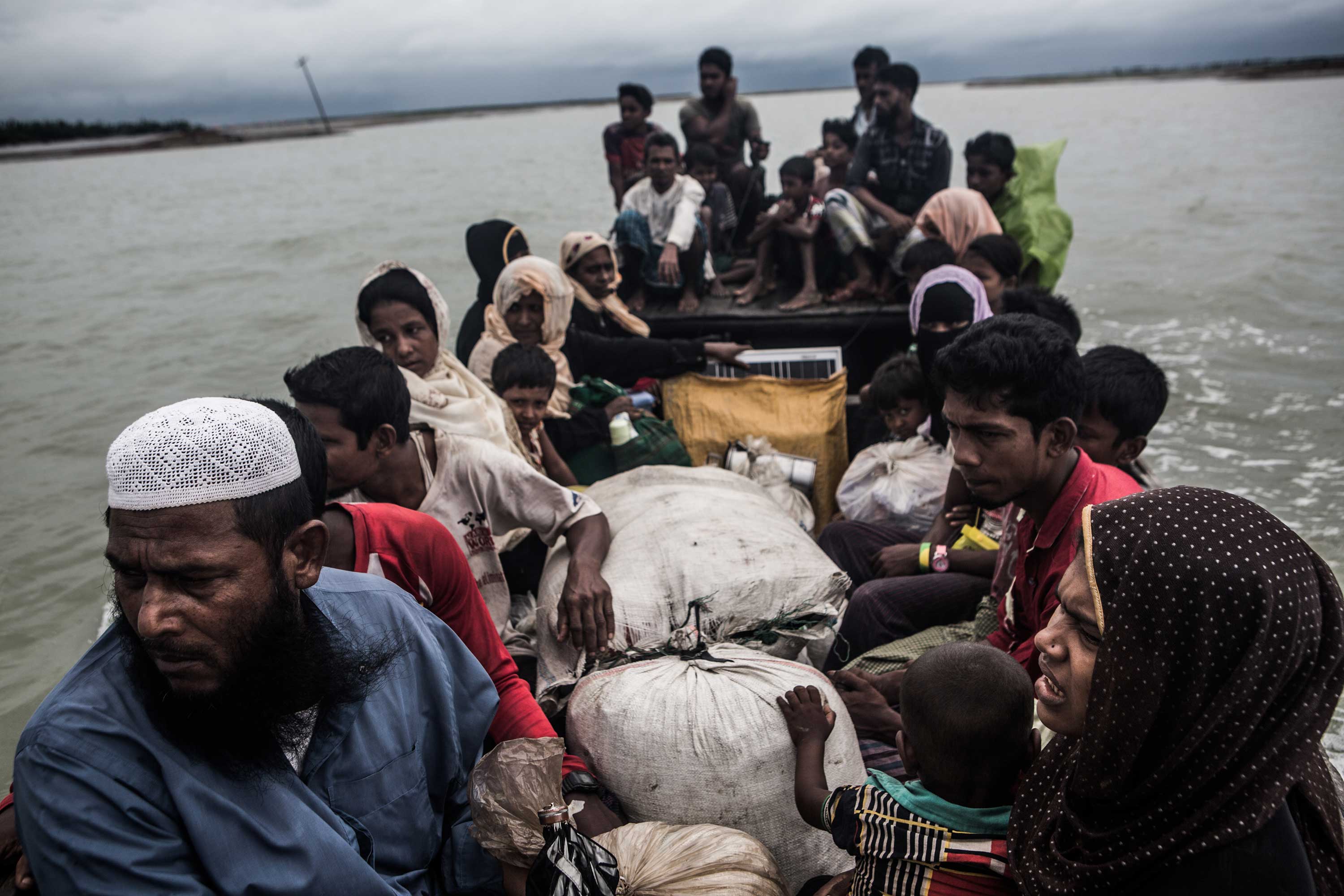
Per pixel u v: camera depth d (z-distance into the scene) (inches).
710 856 66.3
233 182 1201.4
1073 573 47.7
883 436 156.1
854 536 129.5
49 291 474.3
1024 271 213.9
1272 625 40.1
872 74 272.2
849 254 202.1
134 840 44.1
